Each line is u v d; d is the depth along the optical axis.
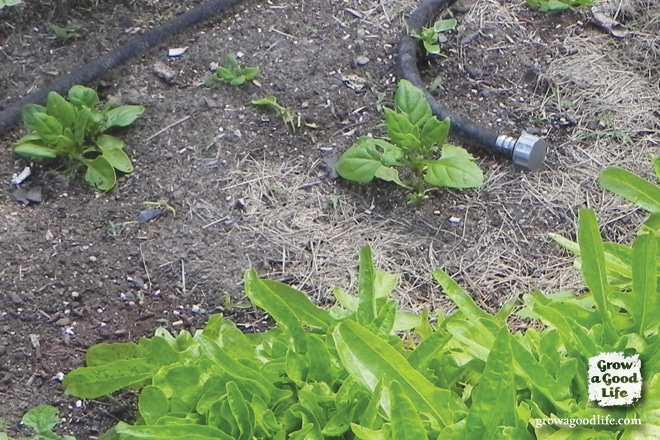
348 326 1.32
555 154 1.73
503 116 1.78
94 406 1.51
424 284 1.61
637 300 1.36
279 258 1.62
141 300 1.58
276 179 1.69
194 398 1.35
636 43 1.86
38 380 1.52
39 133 1.66
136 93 1.77
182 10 1.88
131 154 1.71
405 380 1.31
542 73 1.81
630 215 1.67
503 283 1.61
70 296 1.58
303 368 1.35
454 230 1.65
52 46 1.82
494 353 1.28
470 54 1.84
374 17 1.88
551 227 1.66
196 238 1.63
